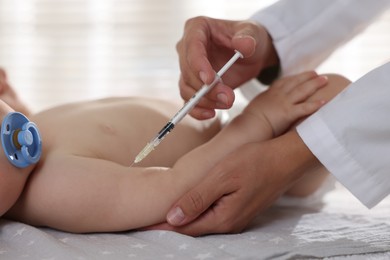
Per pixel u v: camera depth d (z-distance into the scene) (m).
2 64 2.82
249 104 1.37
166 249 1.04
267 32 1.55
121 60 2.73
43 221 1.17
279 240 1.10
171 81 2.68
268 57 1.58
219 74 1.18
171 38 2.68
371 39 2.46
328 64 2.50
